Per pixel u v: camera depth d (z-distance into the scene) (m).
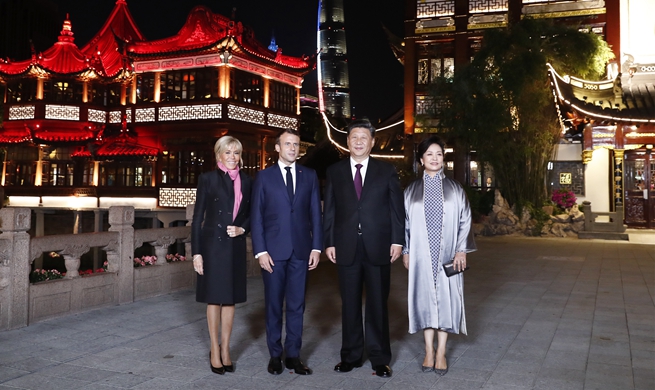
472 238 4.42
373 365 4.34
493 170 21.42
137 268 7.28
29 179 27.20
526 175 20.39
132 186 25.56
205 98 23.70
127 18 29.92
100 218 25.14
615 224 18.62
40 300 5.95
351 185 4.39
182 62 24.19
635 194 21.58
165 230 7.83
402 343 5.30
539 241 17.62
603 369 4.49
